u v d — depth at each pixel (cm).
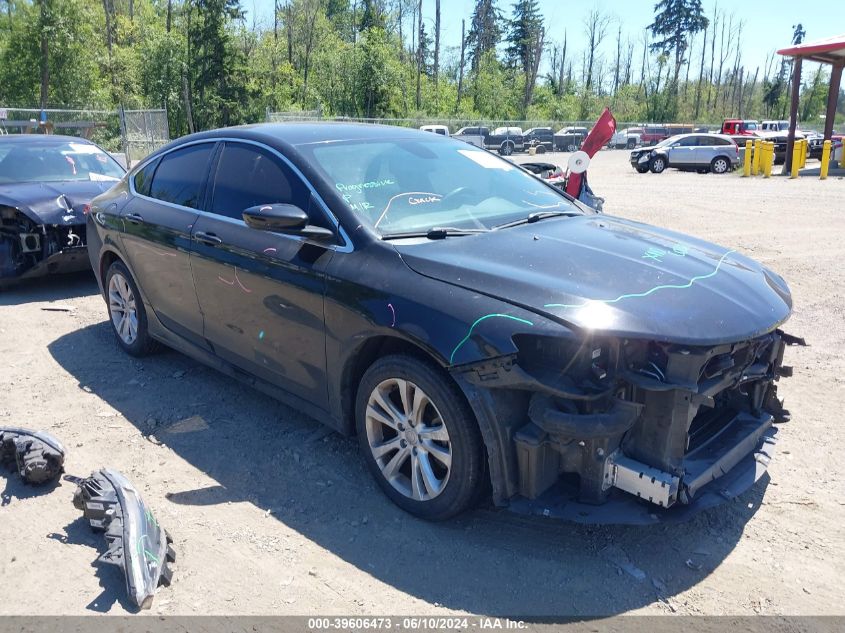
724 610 258
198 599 263
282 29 6300
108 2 5809
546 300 269
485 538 301
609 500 279
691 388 257
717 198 1616
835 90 2530
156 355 528
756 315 288
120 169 837
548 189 434
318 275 331
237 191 400
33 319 628
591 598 265
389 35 6756
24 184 730
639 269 300
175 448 384
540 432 272
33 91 4188
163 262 446
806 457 373
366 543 299
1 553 290
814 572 279
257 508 326
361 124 443
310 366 349
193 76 4509
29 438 350
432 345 278
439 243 322
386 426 329
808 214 1288
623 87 8794
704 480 279
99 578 274
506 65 8906
